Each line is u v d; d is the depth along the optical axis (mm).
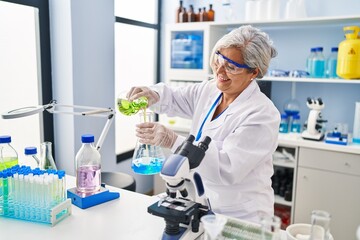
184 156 1022
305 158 2574
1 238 1111
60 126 2551
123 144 3424
